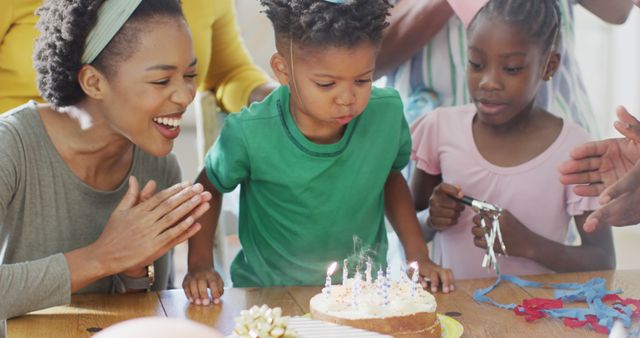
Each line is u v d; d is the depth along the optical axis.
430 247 2.61
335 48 1.91
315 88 1.98
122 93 1.88
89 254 1.85
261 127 2.15
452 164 2.52
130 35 1.85
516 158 2.48
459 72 2.48
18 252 2.00
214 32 2.60
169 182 2.22
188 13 2.43
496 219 2.11
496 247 2.45
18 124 1.96
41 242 2.01
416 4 2.46
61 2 1.87
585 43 3.71
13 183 1.92
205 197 1.87
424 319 1.63
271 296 1.96
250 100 2.59
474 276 2.54
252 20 3.22
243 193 2.31
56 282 1.82
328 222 2.21
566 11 2.45
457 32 2.46
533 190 2.49
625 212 2.40
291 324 1.58
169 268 2.39
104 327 1.76
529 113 2.46
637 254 3.56
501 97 2.42
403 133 2.25
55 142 1.99
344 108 1.98
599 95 3.77
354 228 2.23
